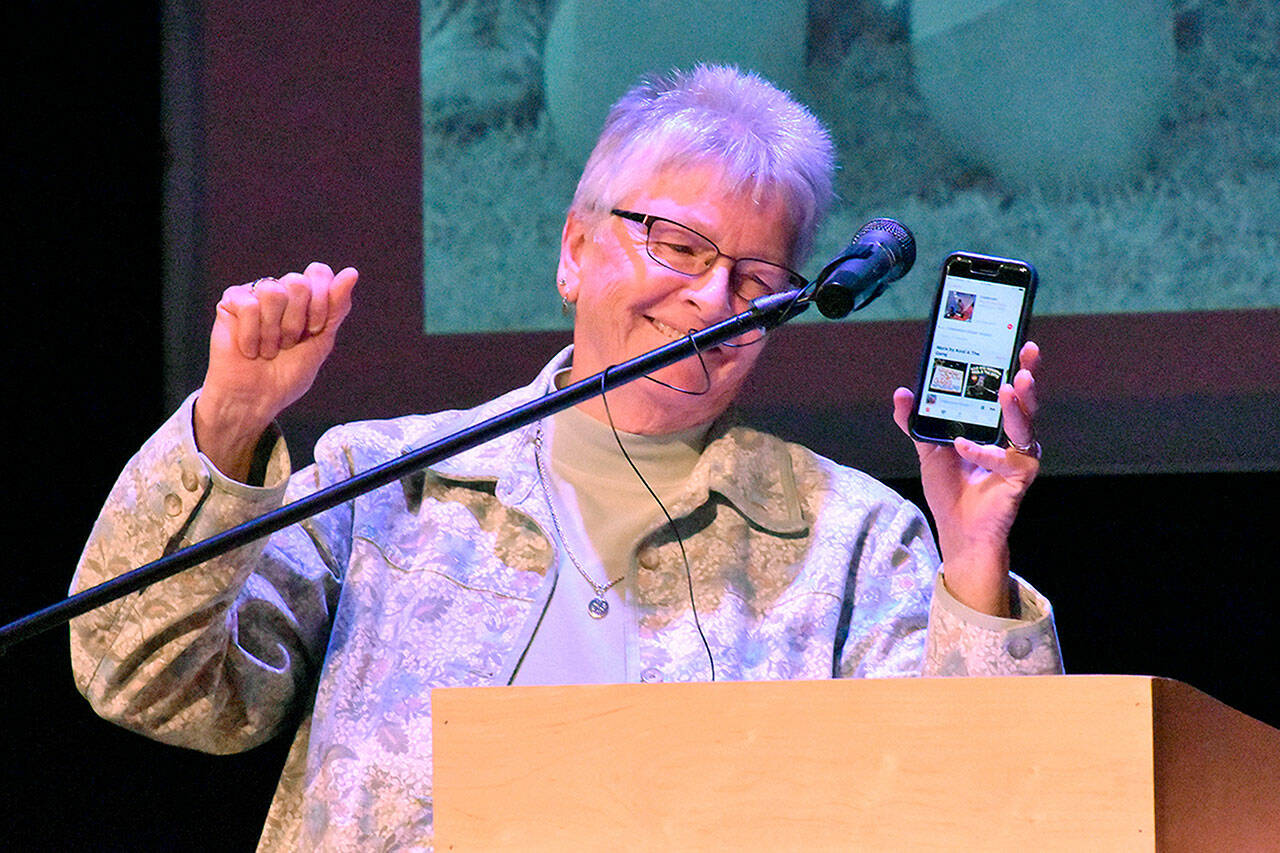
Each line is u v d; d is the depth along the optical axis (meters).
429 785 4.88
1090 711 3.52
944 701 3.53
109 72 10.01
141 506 4.63
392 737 4.94
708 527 5.49
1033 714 3.52
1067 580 9.84
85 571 4.77
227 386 4.55
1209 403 9.44
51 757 10.06
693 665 5.14
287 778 5.24
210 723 5.12
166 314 9.90
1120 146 9.52
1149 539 9.77
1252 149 9.47
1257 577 9.68
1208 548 9.72
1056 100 9.52
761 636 5.30
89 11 9.98
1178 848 3.57
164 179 9.95
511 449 5.61
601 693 3.54
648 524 5.41
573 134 9.79
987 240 9.53
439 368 9.75
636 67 9.72
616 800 3.51
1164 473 9.47
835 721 3.53
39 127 9.99
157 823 10.08
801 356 9.64
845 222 9.53
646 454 5.58
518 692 3.54
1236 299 9.45
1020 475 4.66
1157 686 3.58
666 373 5.30
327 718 5.07
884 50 9.60
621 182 5.44
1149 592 9.77
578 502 5.52
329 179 9.88
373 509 5.49
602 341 5.48
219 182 9.92
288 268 9.87
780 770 3.51
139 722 4.99
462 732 3.54
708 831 3.49
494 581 5.30
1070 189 9.52
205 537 4.62
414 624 5.18
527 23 9.87
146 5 10.02
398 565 5.38
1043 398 9.55
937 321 4.89
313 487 5.51
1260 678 9.67
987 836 3.48
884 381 9.60
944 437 4.83
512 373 9.73
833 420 9.60
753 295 5.42
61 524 10.05
